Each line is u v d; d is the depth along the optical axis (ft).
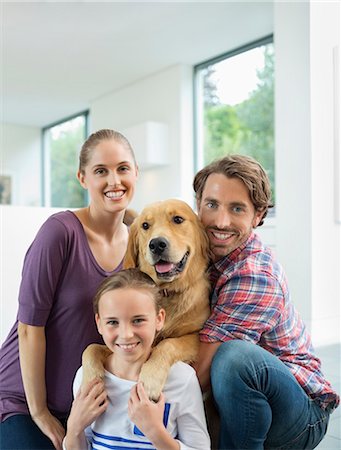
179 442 3.59
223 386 3.71
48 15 14.61
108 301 3.75
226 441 3.87
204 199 4.30
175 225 4.13
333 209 12.05
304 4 11.64
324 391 4.23
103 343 4.58
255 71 16.69
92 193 4.61
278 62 12.34
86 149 4.66
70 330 4.49
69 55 17.80
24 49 17.13
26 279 4.32
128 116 21.48
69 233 4.41
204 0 13.80
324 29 11.85
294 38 11.91
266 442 4.19
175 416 3.72
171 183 19.03
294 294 11.97
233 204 4.15
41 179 29.63
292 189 12.02
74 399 4.08
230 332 3.96
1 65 18.70
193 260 4.18
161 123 18.94
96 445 3.89
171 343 3.87
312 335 11.47
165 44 16.93
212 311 4.29
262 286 4.01
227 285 4.09
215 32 16.01
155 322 3.85
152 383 3.57
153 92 20.02
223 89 17.93
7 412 4.36
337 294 12.12
